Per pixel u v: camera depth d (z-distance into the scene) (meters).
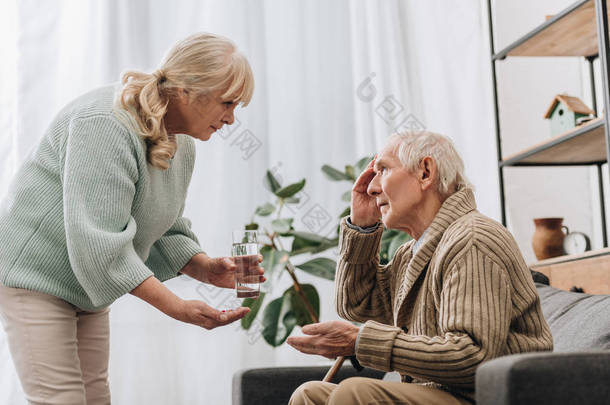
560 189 2.86
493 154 2.86
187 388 2.58
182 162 1.57
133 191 1.37
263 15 2.82
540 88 2.89
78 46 2.64
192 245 1.69
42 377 1.36
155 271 1.69
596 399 0.84
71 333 1.42
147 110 1.34
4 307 1.39
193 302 1.35
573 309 1.42
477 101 2.88
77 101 1.42
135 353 2.54
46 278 1.37
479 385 0.89
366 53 2.83
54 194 1.38
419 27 2.89
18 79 2.58
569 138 2.15
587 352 0.87
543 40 2.42
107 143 1.33
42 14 2.63
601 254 1.86
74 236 1.28
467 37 2.91
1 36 2.60
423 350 1.03
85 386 1.54
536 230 2.42
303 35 2.83
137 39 2.69
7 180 2.53
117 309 2.54
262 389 1.62
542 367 0.84
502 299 1.05
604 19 1.94
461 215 1.20
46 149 1.40
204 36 1.41
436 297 1.13
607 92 1.92
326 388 1.22
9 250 1.37
